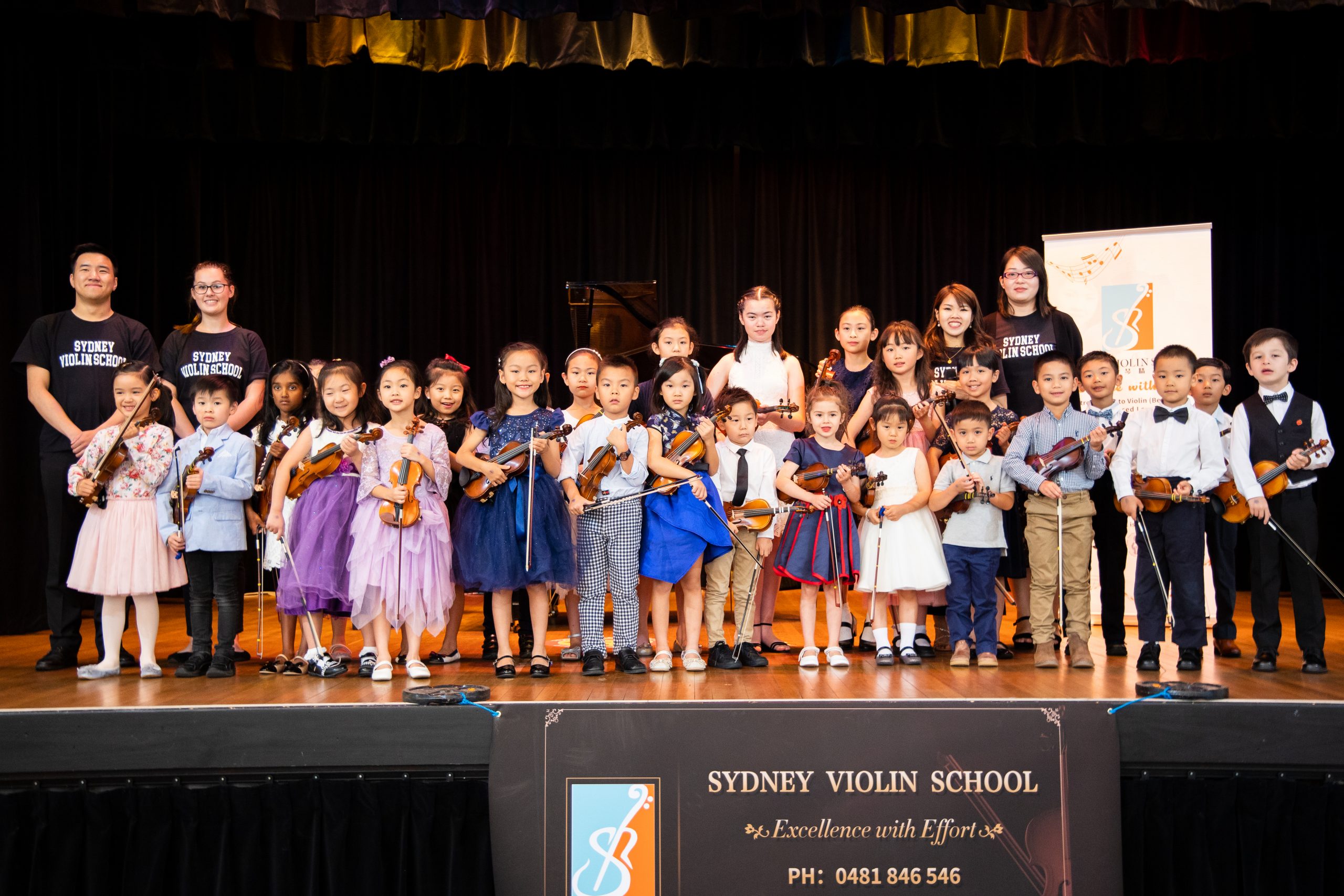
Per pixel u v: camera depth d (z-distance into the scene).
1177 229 4.95
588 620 3.39
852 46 5.61
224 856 2.81
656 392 3.73
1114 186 7.07
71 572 3.42
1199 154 6.99
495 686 3.10
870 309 7.13
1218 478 3.46
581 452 3.47
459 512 3.47
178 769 2.78
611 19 4.77
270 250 7.00
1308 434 3.43
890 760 2.75
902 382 4.00
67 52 5.38
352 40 5.77
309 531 3.42
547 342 7.12
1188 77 6.41
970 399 3.81
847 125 6.58
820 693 2.92
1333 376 6.94
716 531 3.43
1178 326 4.95
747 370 4.11
